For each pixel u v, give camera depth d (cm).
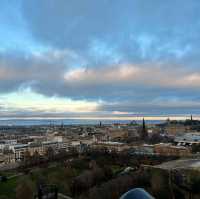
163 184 10681
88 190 11919
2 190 13550
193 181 10594
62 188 12175
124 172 15225
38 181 13100
